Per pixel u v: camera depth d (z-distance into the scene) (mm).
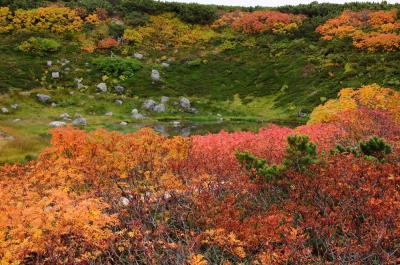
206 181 11664
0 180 14453
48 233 8445
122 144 15500
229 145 20047
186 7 85125
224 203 10422
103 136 16844
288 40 74000
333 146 20125
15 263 7602
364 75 56219
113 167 13117
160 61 71188
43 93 53062
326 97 54062
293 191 10750
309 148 12266
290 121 50562
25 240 7906
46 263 8102
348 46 65312
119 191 11805
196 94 62688
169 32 78812
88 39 71312
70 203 10117
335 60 62531
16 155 24578
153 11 84375
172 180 11711
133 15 81250
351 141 21531
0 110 46625
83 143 15805
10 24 69188
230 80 66188
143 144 15023
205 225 9633
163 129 43844
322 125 27078
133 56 70750
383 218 8656
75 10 76562
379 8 76750
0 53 62438
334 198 10344
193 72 68938
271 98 59812
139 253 9008
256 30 78312
